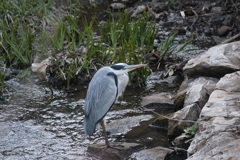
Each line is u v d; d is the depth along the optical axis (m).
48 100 13.02
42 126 11.80
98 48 14.12
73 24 15.16
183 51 15.15
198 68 12.72
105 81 10.52
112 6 18.31
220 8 17.55
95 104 10.45
